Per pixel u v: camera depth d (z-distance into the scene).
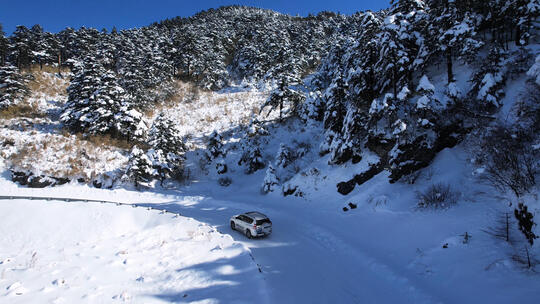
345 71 33.72
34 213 17.38
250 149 35.62
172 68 60.94
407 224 14.32
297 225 18.27
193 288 8.60
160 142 33.28
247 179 33.28
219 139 37.94
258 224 15.36
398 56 22.56
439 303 8.30
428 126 18.91
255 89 59.28
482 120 17.92
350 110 23.64
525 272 8.30
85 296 7.88
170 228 16.11
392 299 9.09
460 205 13.79
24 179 29.09
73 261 11.15
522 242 9.67
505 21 23.31
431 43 23.69
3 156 30.50
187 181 33.94
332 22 105.44
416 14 25.05
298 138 36.75
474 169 15.59
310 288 9.59
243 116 47.00
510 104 17.19
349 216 17.83
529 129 13.50
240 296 8.09
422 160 18.70
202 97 54.94
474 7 24.36
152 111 47.94
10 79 39.25
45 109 42.38
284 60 57.31
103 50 58.41
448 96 19.91
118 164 33.97
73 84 39.28
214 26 85.56
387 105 20.50
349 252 13.12
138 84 44.84
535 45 21.42
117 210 18.70
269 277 10.23
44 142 33.06
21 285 8.36
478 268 9.27
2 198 19.86
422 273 10.20
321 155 28.86
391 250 12.70
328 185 23.09
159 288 8.62
